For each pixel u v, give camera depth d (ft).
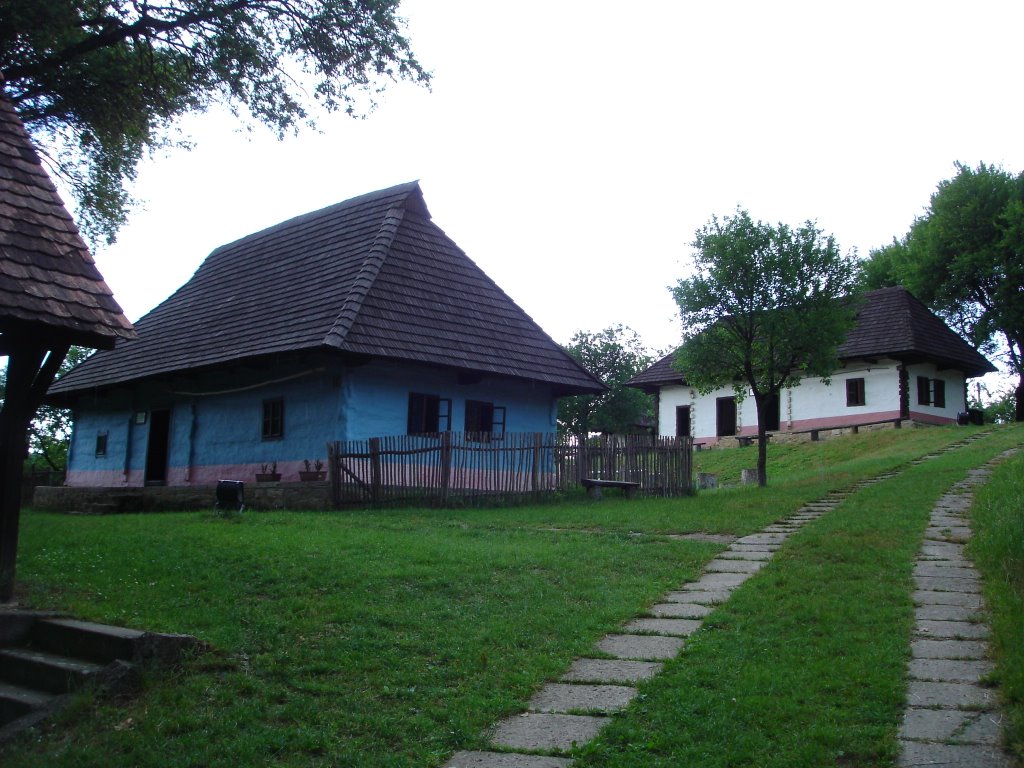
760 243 68.95
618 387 168.66
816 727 19.20
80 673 22.33
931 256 146.61
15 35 51.80
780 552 38.14
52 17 50.96
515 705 21.84
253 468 70.28
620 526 47.85
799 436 120.47
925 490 56.54
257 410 71.26
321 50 59.11
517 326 78.95
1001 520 37.55
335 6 57.77
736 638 26.05
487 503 59.52
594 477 66.08
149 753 19.16
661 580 34.12
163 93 61.16
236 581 31.65
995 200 141.38
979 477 62.34
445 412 70.90
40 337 27.17
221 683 22.76
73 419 94.17
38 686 23.25
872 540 39.14
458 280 77.36
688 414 140.05
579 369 80.69
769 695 21.26
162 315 89.45
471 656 24.94
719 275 68.85
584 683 23.41
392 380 67.10
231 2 56.75
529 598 30.89
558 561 36.60
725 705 20.86
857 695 20.92
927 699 20.68
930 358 117.70
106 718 20.97
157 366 76.84
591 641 26.63
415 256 75.10
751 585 32.22
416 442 58.44
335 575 32.48
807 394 126.72
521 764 18.83
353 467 57.06
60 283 27.17
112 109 60.08
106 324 27.35
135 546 37.70
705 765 18.07
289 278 77.87
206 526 45.57
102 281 28.55
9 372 27.25
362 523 48.55
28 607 27.07
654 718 20.58
